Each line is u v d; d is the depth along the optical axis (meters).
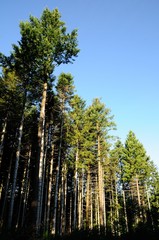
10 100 20.23
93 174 34.06
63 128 26.08
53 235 11.63
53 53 15.88
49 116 24.86
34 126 25.62
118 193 44.00
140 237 12.95
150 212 33.12
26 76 18.67
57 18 16.42
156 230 12.98
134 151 38.06
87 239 13.02
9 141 25.70
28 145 26.56
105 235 13.89
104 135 28.97
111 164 32.19
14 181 16.72
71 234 12.76
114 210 40.75
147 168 36.94
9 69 19.48
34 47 15.43
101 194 26.62
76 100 27.78
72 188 37.94
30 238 10.09
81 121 27.80
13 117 21.97
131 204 38.56
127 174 36.06
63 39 15.96
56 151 27.45
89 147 28.58
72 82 23.44
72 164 27.03
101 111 29.81
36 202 12.21
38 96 19.80
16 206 30.05
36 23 15.98
